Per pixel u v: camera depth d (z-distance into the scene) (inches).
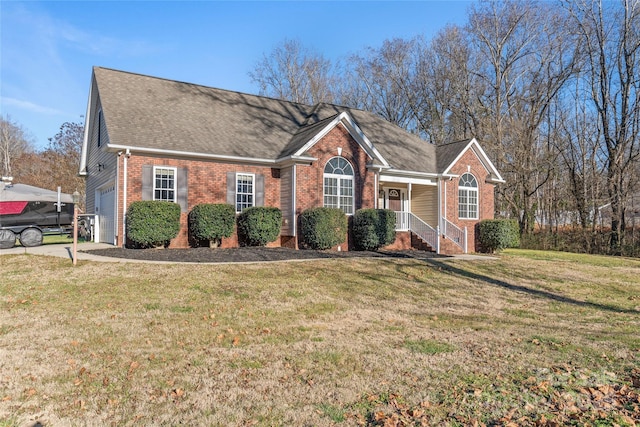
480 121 1330.0
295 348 249.6
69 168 1729.8
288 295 387.9
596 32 1139.9
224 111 789.9
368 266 539.5
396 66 1676.9
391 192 931.3
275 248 662.5
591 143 1220.5
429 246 768.9
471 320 343.3
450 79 1462.8
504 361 229.1
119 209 597.0
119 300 348.8
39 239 662.5
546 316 372.2
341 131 729.0
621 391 185.6
